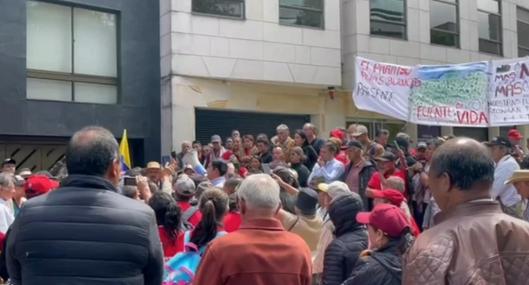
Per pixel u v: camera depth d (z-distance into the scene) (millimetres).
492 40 20016
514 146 9320
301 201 5078
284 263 3176
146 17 14203
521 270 2162
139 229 2824
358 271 3344
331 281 3930
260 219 3268
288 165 9070
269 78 14836
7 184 6695
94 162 2930
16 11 12461
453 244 2154
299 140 9992
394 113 9961
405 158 9031
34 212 2830
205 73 14016
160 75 14133
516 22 21062
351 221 4062
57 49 13211
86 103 13289
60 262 2721
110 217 2799
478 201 2285
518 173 5109
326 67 15711
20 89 12445
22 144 12977
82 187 2893
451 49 18312
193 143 12156
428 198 8203
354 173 7852
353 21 16375
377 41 16609
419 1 17562
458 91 9594
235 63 14391
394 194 4855
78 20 13508
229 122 15000
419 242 2240
